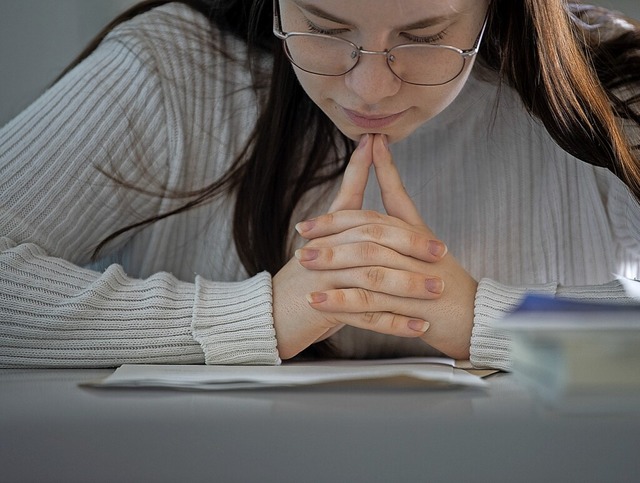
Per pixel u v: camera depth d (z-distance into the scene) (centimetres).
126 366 110
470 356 117
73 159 141
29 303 121
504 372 115
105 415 79
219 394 90
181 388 94
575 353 78
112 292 123
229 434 72
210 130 152
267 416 78
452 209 151
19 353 120
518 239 152
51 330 120
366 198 150
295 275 122
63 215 138
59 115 143
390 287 118
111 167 144
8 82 215
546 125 139
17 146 140
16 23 215
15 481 65
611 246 156
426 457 67
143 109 149
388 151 130
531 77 136
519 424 75
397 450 68
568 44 134
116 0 215
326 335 125
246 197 143
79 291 123
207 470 65
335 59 112
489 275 152
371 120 121
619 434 72
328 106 121
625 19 153
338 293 118
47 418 78
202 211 153
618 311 81
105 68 149
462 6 109
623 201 153
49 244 135
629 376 77
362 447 69
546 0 131
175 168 150
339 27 109
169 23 154
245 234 144
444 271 122
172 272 155
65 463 67
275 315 120
